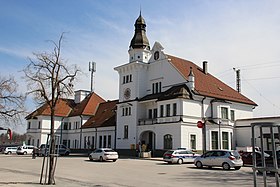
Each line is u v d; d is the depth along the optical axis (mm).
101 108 67188
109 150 37625
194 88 45281
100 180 18703
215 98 46875
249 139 45531
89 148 60094
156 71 51594
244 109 51250
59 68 17484
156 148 44938
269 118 43344
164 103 44969
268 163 25266
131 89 52656
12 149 65812
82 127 64625
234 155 26141
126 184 16828
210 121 45125
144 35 56750
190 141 42375
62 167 28594
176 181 18266
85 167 28578
